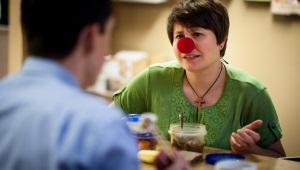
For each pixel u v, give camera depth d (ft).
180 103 5.98
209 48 5.53
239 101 5.81
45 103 2.76
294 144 9.48
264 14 9.37
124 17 11.04
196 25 5.43
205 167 4.75
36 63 2.91
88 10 2.88
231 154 4.98
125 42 11.15
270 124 5.88
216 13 5.50
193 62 5.54
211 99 5.87
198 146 5.12
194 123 5.68
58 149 2.62
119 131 2.73
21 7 2.98
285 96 9.45
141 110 6.30
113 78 10.46
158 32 10.69
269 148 5.91
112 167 2.65
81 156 2.61
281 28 9.25
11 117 2.78
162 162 3.53
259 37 9.51
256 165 4.64
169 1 10.39
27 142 2.68
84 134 2.66
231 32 9.75
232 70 5.99
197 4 5.44
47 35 2.87
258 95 5.83
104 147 2.64
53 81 2.85
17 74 2.98
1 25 12.03
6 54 12.09
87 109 2.74
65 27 2.85
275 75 9.48
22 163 2.67
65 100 2.77
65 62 2.92
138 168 2.85
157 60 10.78
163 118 6.05
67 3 2.84
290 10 9.01
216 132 5.81
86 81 3.09
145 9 10.75
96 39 2.99
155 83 6.11
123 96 6.32
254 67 9.66
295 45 9.18
